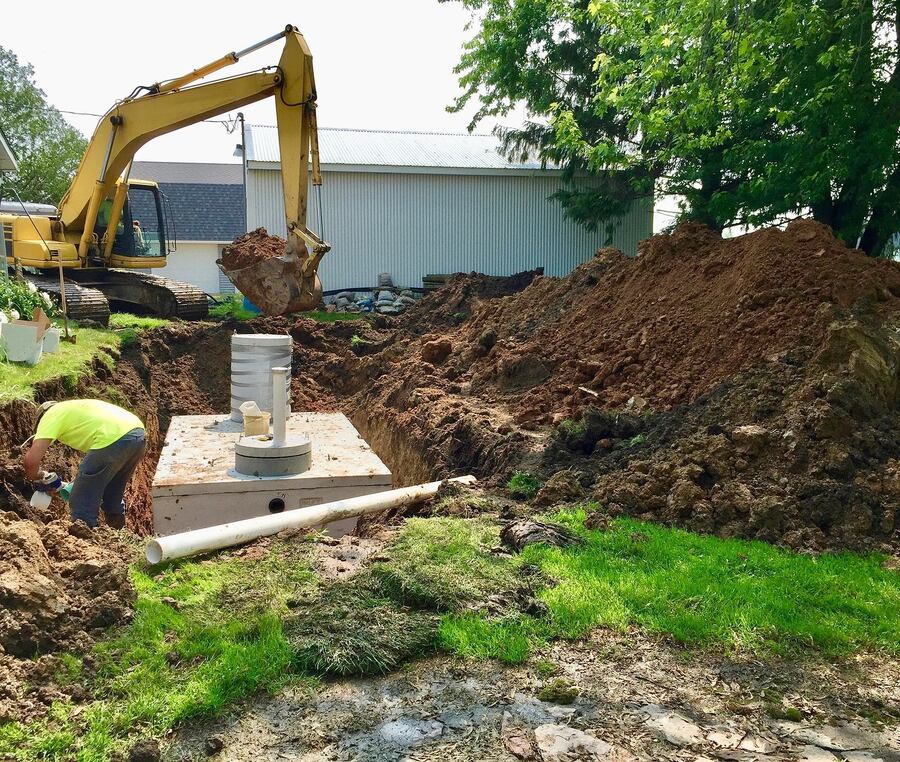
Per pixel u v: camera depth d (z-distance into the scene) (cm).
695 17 1183
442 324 1778
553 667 416
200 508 805
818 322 769
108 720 358
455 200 2652
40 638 400
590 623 458
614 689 397
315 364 1639
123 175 1786
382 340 1739
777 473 630
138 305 1809
